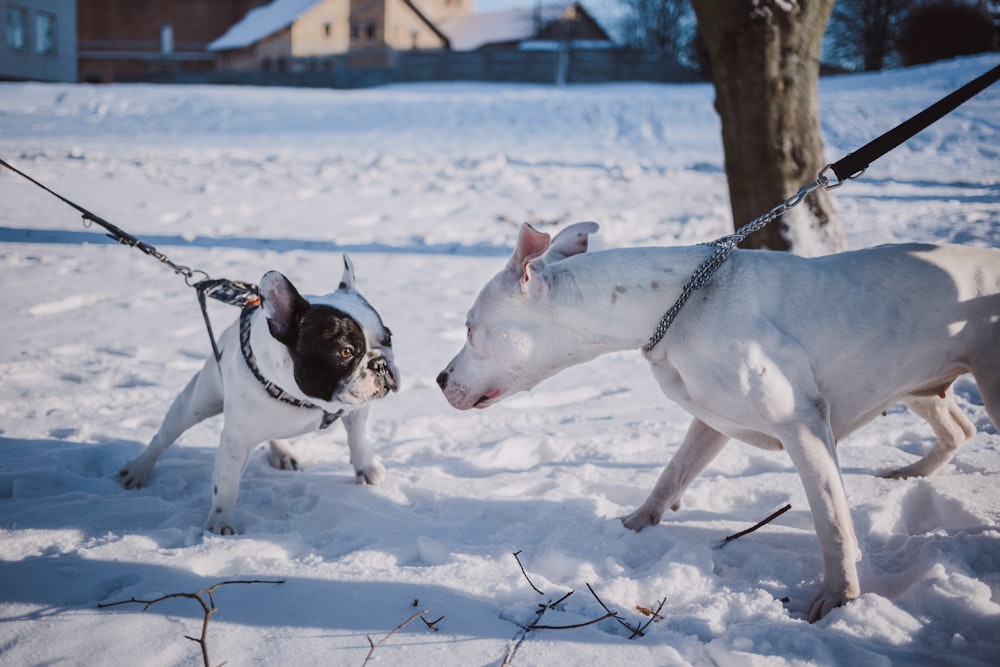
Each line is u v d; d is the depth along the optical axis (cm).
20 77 4138
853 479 420
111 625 300
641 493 420
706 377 330
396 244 1107
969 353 341
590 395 609
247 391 376
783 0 683
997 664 268
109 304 805
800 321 330
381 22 5331
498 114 2634
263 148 2083
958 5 3759
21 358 638
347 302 383
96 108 2797
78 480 439
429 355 670
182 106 2842
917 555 341
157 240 1102
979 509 375
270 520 402
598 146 2142
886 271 340
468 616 306
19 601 315
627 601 320
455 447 505
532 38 5497
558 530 372
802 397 322
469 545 368
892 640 284
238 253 1033
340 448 508
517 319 347
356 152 2011
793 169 711
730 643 283
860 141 1962
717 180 1584
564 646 286
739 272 337
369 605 314
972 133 1964
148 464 441
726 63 717
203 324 745
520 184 1557
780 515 392
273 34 5266
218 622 303
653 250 350
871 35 4297
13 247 1044
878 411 352
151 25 5691
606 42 5281
